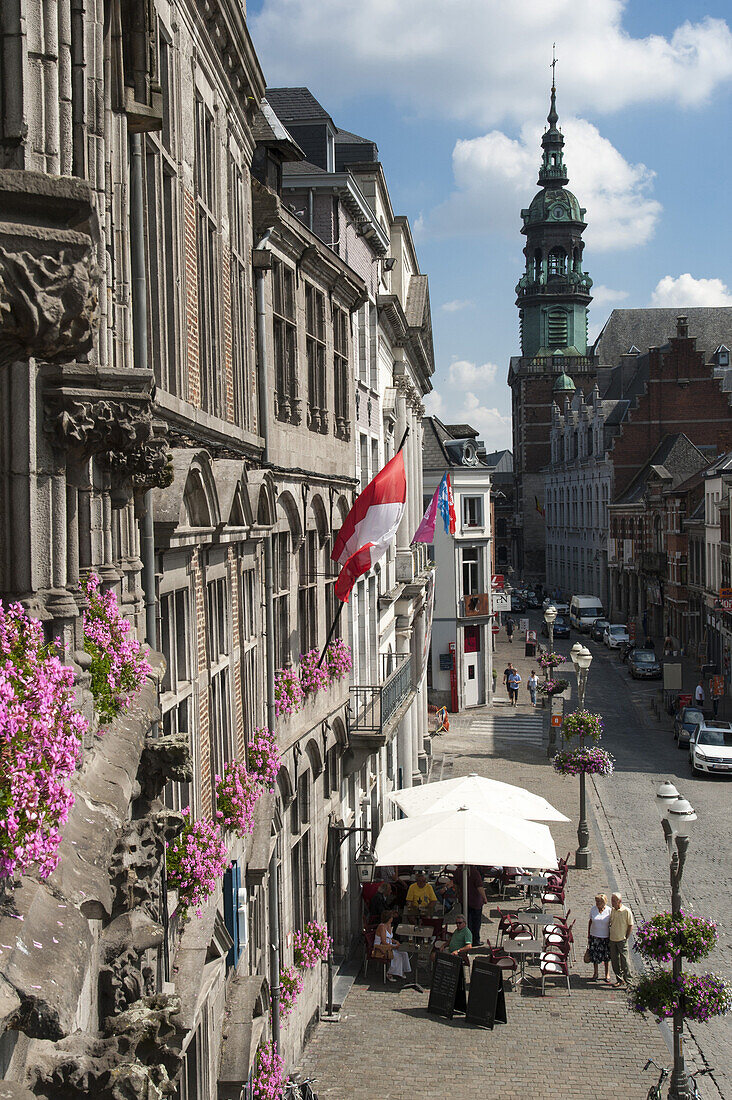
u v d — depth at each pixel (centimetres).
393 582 3122
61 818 410
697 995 1421
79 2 572
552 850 1933
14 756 383
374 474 2694
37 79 527
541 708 5153
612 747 4134
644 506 8044
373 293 2614
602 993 1930
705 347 11062
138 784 640
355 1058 1633
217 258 1209
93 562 640
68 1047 381
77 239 359
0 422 519
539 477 12638
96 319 384
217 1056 1089
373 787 2498
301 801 1752
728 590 5397
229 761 1205
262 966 1412
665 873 2575
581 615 8100
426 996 1909
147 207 930
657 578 7631
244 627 1322
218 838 1033
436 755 4047
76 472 580
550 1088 1534
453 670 5109
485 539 5262
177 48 1005
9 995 308
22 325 350
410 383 3481
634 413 8906
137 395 568
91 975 488
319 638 1897
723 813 3111
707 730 3769
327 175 2055
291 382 1695
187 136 1056
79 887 408
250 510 1258
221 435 1196
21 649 432
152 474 685
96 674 590
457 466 5122
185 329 1031
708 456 8312
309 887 1755
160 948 812
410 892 2172
